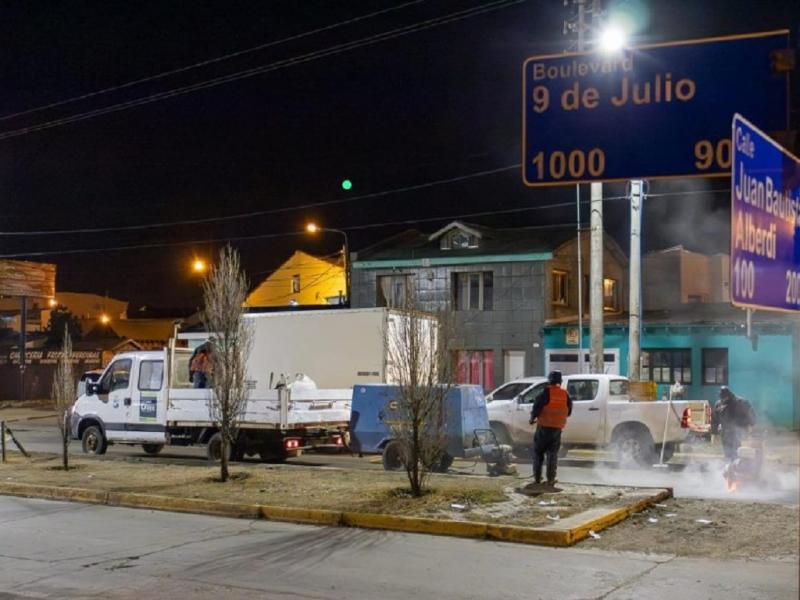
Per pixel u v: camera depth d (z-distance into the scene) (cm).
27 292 5019
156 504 1389
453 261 3731
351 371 2364
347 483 1498
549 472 1405
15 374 5053
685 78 820
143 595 866
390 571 959
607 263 4006
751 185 439
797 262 493
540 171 863
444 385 1476
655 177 823
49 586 904
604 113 847
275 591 878
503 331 3628
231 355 1583
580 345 3002
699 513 1253
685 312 3622
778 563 982
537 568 968
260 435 1962
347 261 4153
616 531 1152
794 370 2991
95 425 2205
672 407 1970
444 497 1325
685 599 838
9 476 1659
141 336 7350
